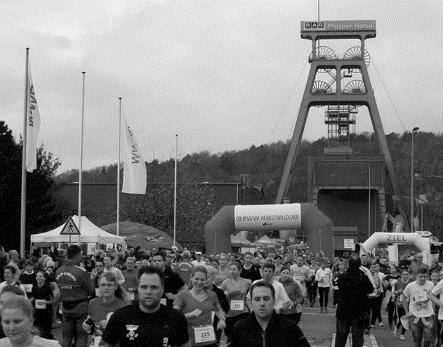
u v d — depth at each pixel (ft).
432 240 172.76
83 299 49.52
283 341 25.21
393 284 77.00
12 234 184.85
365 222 294.66
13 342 21.09
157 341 24.35
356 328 53.01
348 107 319.27
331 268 114.11
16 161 187.01
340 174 289.33
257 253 105.81
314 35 298.76
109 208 294.05
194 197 271.90
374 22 296.92
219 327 40.70
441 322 54.24
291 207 151.33
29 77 99.91
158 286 24.53
